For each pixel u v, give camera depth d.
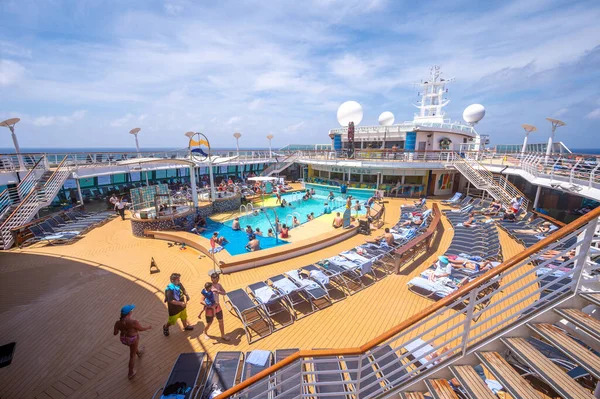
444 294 7.12
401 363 4.77
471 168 20.33
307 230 14.80
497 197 17.70
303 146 39.00
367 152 25.41
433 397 2.96
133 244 12.41
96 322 6.68
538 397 2.48
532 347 2.79
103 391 4.74
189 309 7.21
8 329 6.41
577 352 2.49
